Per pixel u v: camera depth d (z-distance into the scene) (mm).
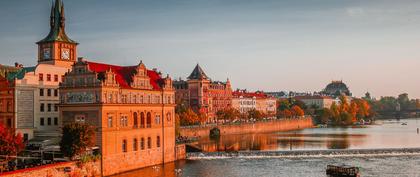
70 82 121125
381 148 174375
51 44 148375
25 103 132125
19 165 103562
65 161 106688
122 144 122875
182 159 149875
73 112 119750
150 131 135125
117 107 121062
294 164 138875
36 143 122188
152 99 137625
